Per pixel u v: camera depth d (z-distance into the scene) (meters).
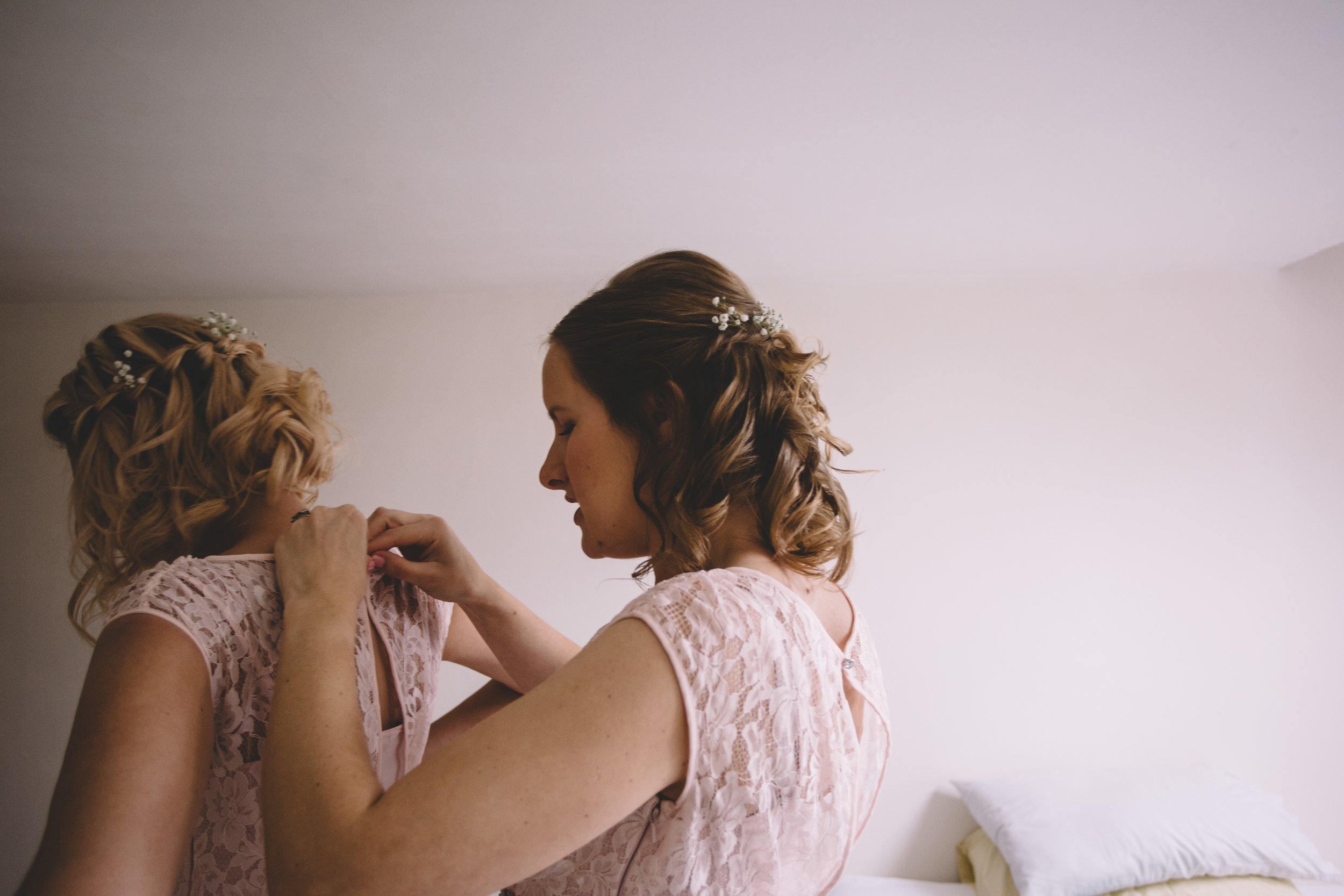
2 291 3.15
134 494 0.82
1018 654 3.11
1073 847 2.61
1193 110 1.84
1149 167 2.18
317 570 0.75
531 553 3.22
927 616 3.14
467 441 3.27
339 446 0.96
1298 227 2.70
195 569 0.75
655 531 0.80
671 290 0.79
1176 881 2.56
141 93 1.70
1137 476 3.17
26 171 2.09
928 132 1.95
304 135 1.91
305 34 1.48
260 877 0.74
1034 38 1.54
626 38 1.51
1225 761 3.05
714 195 2.34
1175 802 2.73
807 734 0.63
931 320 3.27
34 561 3.20
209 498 0.83
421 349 3.32
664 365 0.75
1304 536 3.12
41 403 3.27
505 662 1.04
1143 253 2.98
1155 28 1.51
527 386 3.29
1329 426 3.14
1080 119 1.89
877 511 3.19
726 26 1.48
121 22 1.43
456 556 0.96
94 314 3.31
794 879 0.65
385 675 0.87
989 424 3.21
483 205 2.39
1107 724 3.07
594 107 1.79
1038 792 2.83
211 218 2.44
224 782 0.73
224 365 0.86
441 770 0.52
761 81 1.69
